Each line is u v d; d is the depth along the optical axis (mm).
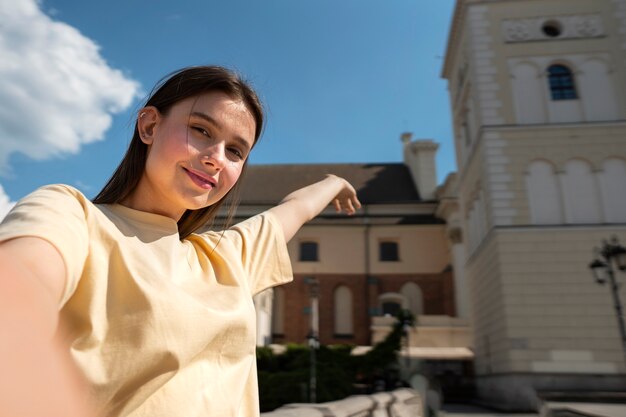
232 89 1166
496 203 20891
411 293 35125
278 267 1587
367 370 19625
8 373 339
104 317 808
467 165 25969
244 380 1077
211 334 957
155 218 1092
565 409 7844
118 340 811
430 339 29547
